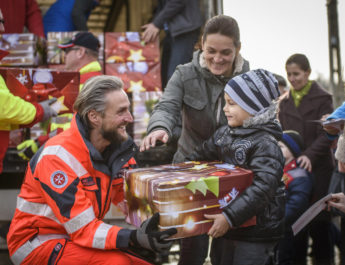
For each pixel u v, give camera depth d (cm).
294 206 320
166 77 459
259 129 200
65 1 460
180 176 184
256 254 203
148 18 667
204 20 450
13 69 302
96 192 199
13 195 350
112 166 204
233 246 213
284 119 401
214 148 220
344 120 234
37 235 197
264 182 188
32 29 446
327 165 376
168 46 457
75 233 186
